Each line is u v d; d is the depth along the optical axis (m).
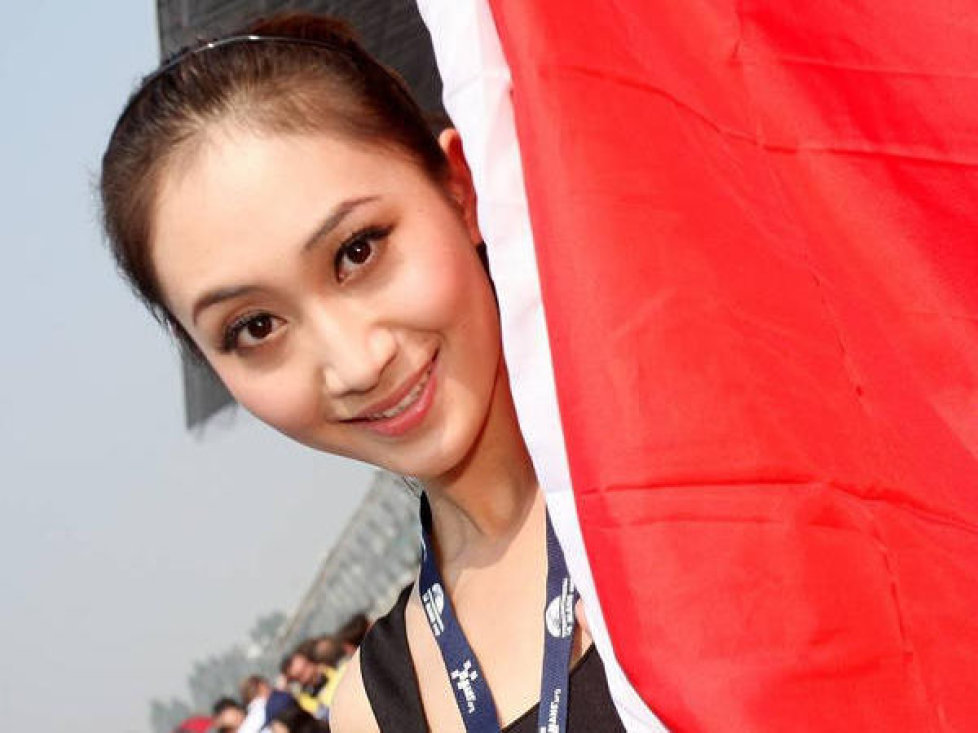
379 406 0.87
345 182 0.83
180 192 0.84
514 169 0.79
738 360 0.74
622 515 0.71
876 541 0.73
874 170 0.88
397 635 1.04
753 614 0.69
